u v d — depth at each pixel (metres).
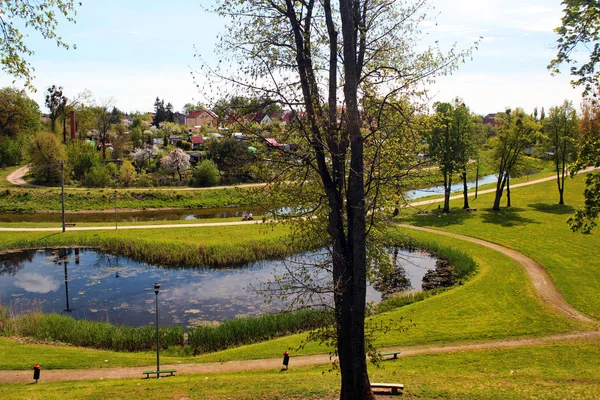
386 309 25.78
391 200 12.11
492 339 20.33
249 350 19.98
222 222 47.19
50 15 11.80
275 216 11.41
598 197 14.95
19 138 79.56
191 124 134.88
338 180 10.82
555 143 54.00
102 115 85.12
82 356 19.34
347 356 10.45
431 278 31.62
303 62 10.83
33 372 17.59
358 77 11.09
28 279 30.98
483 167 84.44
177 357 19.81
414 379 15.27
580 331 20.88
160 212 59.62
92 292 28.59
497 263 33.03
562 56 14.21
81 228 43.56
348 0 10.27
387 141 11.28
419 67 10.95
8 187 61.75
